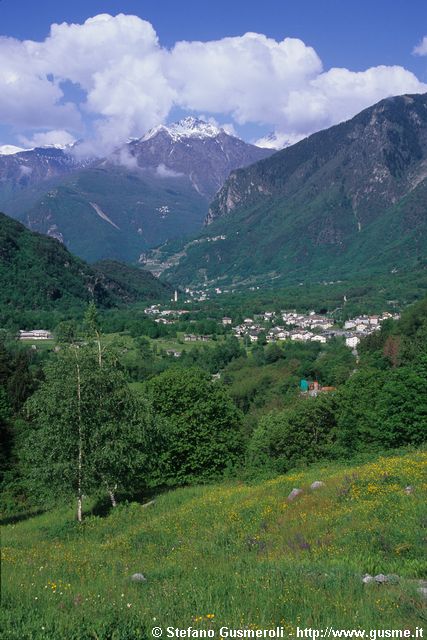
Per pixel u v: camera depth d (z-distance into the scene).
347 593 10.97
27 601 11.16
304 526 17.91
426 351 40.44
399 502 17.67
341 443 40.34
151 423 32.81
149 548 19.12
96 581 13.91
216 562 15.24
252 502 22.62
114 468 29.56
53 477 28.89
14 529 29.89
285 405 78.81
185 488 34.66
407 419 35.91
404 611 9.90
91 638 8.84
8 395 61.97
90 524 27.39
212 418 39.94
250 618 9.80
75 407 29.19
